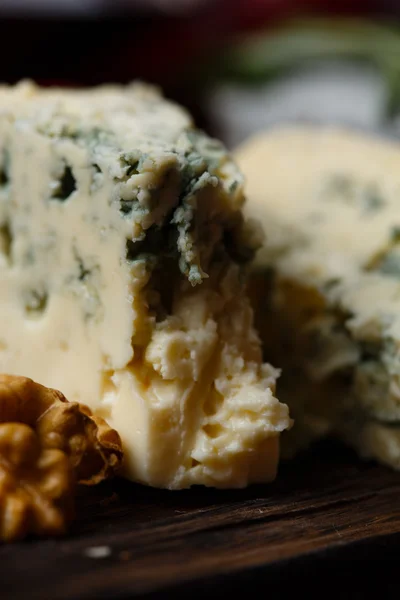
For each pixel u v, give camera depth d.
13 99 0.24
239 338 0.22
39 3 0.35
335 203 0.27
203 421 0.22
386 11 0.39
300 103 0.39
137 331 0.22
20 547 0.19
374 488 0.23
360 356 0.24
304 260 0.25
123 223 0.21
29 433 0.20
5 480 0.19
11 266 0.24
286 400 0.25
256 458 0.22
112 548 0.19
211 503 0.21
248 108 0.39
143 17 0.36
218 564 0.19
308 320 0.25
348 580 0.20
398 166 0.28
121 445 0.22
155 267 0.22
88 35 0.35
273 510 0.21
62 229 0.23
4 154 0.24
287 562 0.19
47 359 0.23
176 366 0.22
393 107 0.34
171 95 0.37
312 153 0.28
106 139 0.22
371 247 0.26
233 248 0.22
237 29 0.38
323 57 0.35
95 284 0.22
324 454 0.24
